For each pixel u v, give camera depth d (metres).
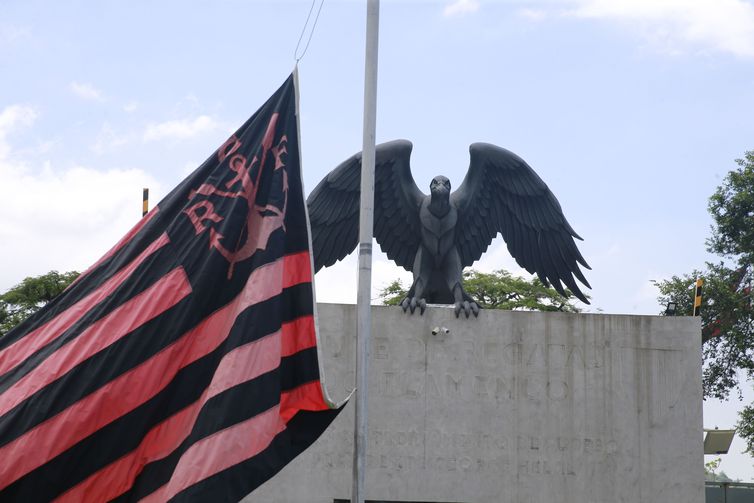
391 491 30.80
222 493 17.52
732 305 63.56
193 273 19.19
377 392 31.14
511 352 31.72
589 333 32.03
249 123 20.44
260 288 18.88
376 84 21.14
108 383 18.36
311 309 19.55
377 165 32.97
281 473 30.56
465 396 31.39
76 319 18.97
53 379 18.23
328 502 30.45
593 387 31.78
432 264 32.97
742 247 65.75
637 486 31.48
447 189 32.53
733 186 66.19
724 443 42.59
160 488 18.19
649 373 31.98
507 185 33.66
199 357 18.86
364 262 20.48
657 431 31.77
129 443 18.23
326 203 33.28
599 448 31.53
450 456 31.08
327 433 30.81
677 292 65.19
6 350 18.88
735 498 56.59
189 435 18.11
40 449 17.78
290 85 20.59
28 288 63.53
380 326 31.52
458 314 31.77
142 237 19.67
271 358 18.44
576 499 31.27
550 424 31.52
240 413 17.98
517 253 33.81
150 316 18.84
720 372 64.56
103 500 18.00
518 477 31.16
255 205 19.88
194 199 19.80
